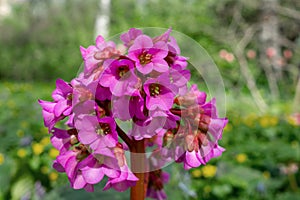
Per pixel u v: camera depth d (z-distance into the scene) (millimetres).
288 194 4105
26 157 4297
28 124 6309
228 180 4188
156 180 1457
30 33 17234
